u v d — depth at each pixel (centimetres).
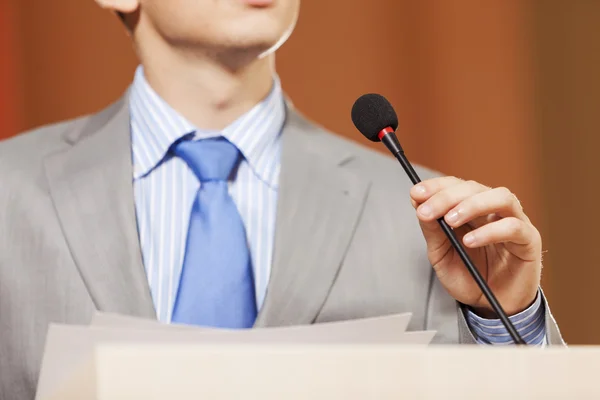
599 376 71
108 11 256
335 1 274
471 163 291
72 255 129
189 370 65
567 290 319
